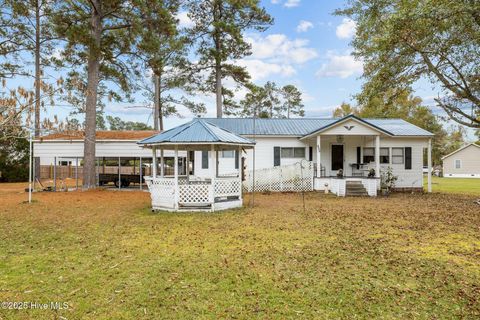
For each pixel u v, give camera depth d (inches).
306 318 137.4
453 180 1379.2
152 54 714.2
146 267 200.8
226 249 242.4
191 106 1168.2
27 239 272.8
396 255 229.8
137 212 424.5
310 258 220.2
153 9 672.4
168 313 140.9
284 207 475.2
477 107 513.7
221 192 451.2
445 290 168.2
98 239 273.7
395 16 454.0
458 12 420.2
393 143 750.5
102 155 724.7
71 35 605.9
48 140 716.7
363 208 466.3
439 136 1951.3
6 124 291.7
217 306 147.9
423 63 522.6
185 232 302.4
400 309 146.3
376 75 540.1
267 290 166.1
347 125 670.5
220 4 981.2
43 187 736.3
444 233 301.9
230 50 1018.1
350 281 179.3
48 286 170.1
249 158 732.0
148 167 994.7
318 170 703.1
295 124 807.1
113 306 147.4
